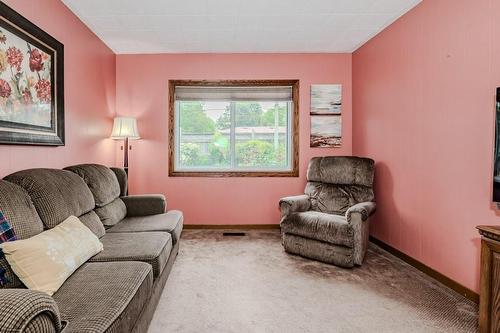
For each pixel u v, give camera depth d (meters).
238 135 4.59
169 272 2.66
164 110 4.40
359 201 3.46
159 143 4.42
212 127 4.58
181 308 2.16
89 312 1.27
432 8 2.73
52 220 1.85
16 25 2.15
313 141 4.44
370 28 3.56
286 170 4.52
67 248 1.68
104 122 3.94
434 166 2.71
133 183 4.42
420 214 2.90
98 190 2.69
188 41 3.96
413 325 1.97
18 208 1.63
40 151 2.51
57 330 1.03
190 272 2.81
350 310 2.15
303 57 4.43
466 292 2.34
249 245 3.65
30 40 2.32
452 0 2.48
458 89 2.43
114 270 1.73
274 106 4.59
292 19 3.32
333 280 2.65
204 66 4.40
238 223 4.46
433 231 2.72
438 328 1.93
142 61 4.39
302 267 2.95
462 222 2.39
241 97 4.46
